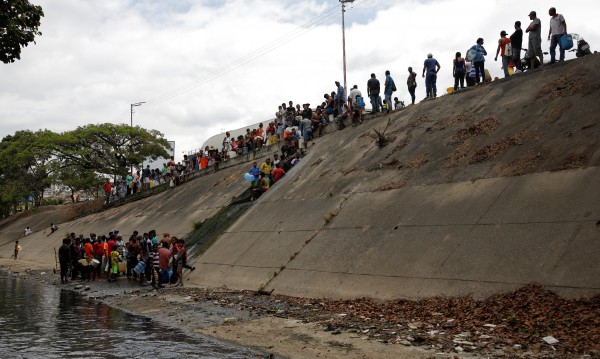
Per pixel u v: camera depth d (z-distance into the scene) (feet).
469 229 43.37
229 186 104.27
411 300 39.34
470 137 58.03
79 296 60.70
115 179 201.05
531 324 30.04
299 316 39.14
